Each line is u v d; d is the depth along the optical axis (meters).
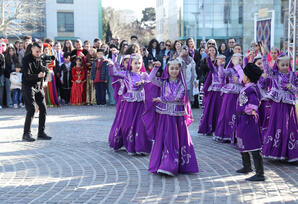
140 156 6.43
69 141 7.57
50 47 11.98
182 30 37.22
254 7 35.47
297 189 4.77
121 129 6.58
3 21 27.53
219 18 36.41
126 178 5.21
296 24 8.41
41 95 7.73
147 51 12.30
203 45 12.95
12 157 6.38
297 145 5.93
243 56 7.60
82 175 5.36
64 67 13.36
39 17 32.00
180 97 5.36
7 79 12.57
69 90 13.53
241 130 5.17
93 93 13.27
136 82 6.51
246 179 5.14
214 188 4.80
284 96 5.98
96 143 7.39
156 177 5.25
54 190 4.75
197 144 7.33
